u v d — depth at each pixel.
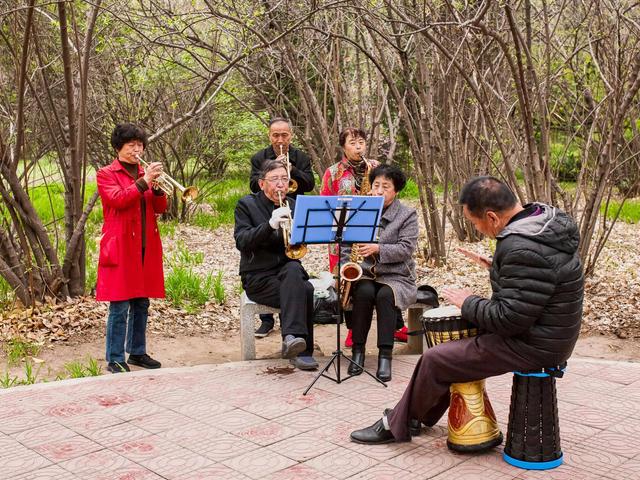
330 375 5.22
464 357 3.74
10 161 7.07
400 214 5.45
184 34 8.27
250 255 5.50
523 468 3.72
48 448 4.01
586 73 9.73
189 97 12.12
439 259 9.45
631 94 7.10
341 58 10.24
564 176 13.23
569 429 4.20
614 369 5.25
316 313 5.47
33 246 7.23
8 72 8.55
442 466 3.76
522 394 3.71
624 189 13.81
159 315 7.31
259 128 13.13
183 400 4.73
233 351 6.48
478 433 3.87
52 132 7.47
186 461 3.83
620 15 7.22
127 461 3.84
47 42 8.69
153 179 5.41
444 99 9.31
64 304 7.25
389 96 11.23
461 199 3.76
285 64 9.58
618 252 9.84
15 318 6.84
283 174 5.34
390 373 5.10
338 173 6.21
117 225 5.40
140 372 5.29
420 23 8.02
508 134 9.70
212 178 14.43
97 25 8.84
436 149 10.82
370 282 5.33
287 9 8.47
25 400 4.74
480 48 8.68
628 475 3.63
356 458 3.86
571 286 3.56
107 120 11.70
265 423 4.34
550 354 3.61
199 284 7.98
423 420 4.10
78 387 4.99
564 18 9.20
